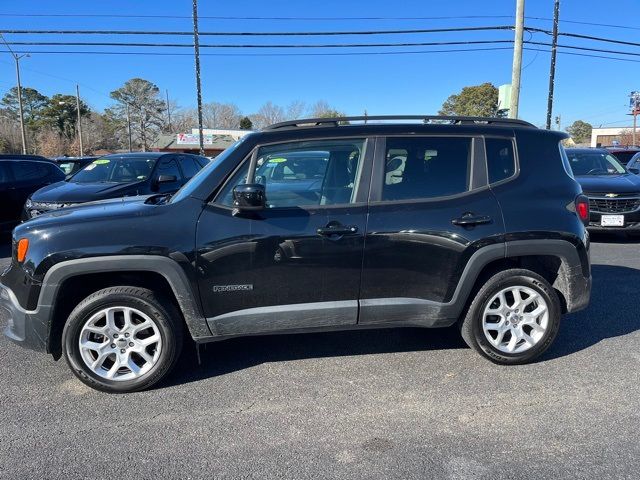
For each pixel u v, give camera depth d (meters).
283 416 3.28
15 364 4.07
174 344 3.61
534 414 3.26
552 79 20.08
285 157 3.67
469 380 3.74
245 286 3.57
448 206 3.72
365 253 3.63
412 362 4.05
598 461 2.78
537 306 3.93
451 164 3.82
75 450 2.93
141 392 3.62
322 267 3.61
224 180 3.59
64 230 3.43
